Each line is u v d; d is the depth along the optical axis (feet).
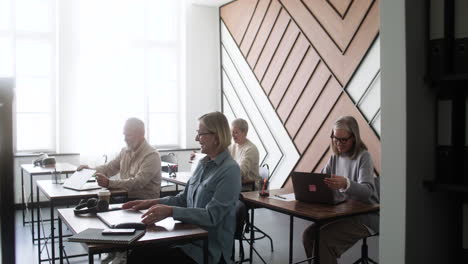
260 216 17.80
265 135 20.29
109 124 21.04
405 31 6.11
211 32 23.90
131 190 10.93
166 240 6.10
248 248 13.24
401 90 6.19
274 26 19.45
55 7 20.61
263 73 20.22
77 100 20.79
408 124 6.16
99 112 20.85
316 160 17.12
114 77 21.31
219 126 7.51
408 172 6.19
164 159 17.65
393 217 6.36
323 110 16.71
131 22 22.43
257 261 12.01
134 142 11.66
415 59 6.24
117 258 9.40
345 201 9.31
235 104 22.70
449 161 6.29
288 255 12.53
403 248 6.23
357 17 15.10
